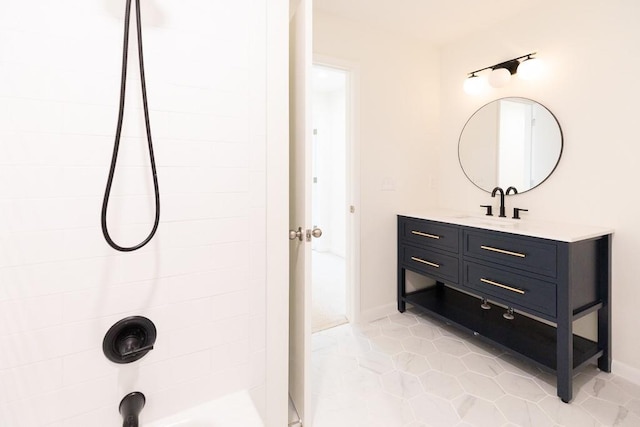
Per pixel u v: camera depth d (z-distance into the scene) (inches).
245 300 48.2
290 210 60.4
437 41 106.2
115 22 38.1
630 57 67.6
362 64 95.5
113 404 40.4
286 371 52.3
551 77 81.4
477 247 80.2
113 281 39.6
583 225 76.2
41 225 35.8
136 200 40.2
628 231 68.9
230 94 45.1
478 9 86.3
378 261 102.7
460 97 105.1
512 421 57.8
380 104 99.7
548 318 65.6
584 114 75.4
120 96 34.9
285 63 48.6
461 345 84.9
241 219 47.1
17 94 34.1
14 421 35.9
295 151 56.3
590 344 74.4
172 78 41.4
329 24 89.6
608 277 70.2
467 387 67.4
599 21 72.0
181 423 42.4
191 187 43.4
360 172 97.4
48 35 35.1
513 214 90.4
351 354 80.7
